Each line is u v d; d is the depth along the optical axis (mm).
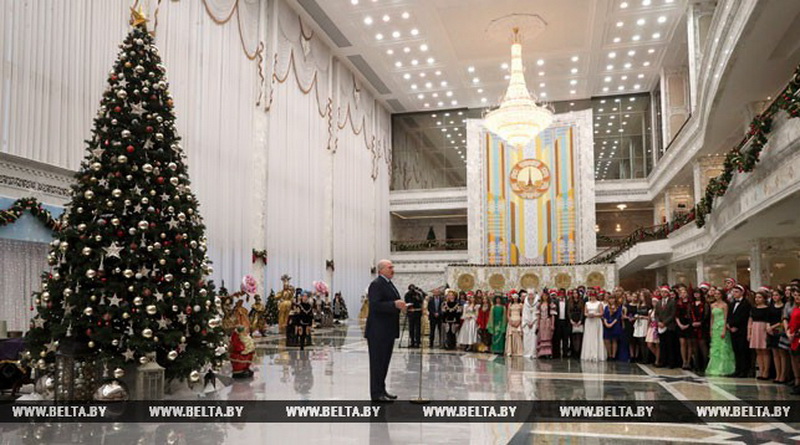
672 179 24469
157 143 7094
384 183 33656
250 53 19062
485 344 14102
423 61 26984
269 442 4895
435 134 34969
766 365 9164
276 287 20000
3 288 9570
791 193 9086
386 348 6820
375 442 4918
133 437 5039
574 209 29219
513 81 21406
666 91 27219
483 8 21766
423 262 33344
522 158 30344
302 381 8406
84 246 6434
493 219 30234
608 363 11664
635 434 5406
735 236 14234
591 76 28609
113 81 7047
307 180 23094
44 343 6574
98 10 12305
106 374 6492
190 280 7039
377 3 21547
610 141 31734
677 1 21062
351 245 27812
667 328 10805
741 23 10859
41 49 10742
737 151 11812
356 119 29109
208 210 16234
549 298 12977
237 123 18047
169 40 14805
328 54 25672
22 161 10094
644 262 24328
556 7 21562
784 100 8586
